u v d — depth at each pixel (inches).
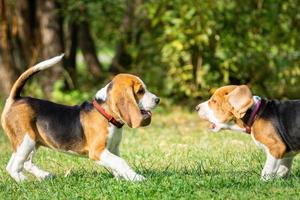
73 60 771.4
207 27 634.8
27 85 776.3
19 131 341.4
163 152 443.8
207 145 470.0
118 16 761.6
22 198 315.0
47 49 726.5
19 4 754.8
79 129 337.4
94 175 355.6
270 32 661.3
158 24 685.9
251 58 655.1
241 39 649.6
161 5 653.9
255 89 675.4
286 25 663.1
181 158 412.5
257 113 325.4
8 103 347.6
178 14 642.2
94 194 309.7
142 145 491.8
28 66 753.0
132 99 327.0
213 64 655.8
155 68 689.0
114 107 327.6
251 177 331.0
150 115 335.0
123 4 752.3
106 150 331.9
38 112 343.3
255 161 386.3
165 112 665.0
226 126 334.6
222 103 332.5
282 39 665.0
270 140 321.7
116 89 328.8
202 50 651.5
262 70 668.7
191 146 468.1
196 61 658.8
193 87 666.8
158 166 387.5
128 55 756.6
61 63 730.2
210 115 336.5
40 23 733.3
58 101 717.3
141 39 711.7
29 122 341.4
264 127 323.3
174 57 651.5
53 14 724.7
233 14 645.9
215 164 381.4
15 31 737.0
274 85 692.1
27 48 757.9
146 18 705.0
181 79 663.8
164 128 582.9
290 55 668.1
